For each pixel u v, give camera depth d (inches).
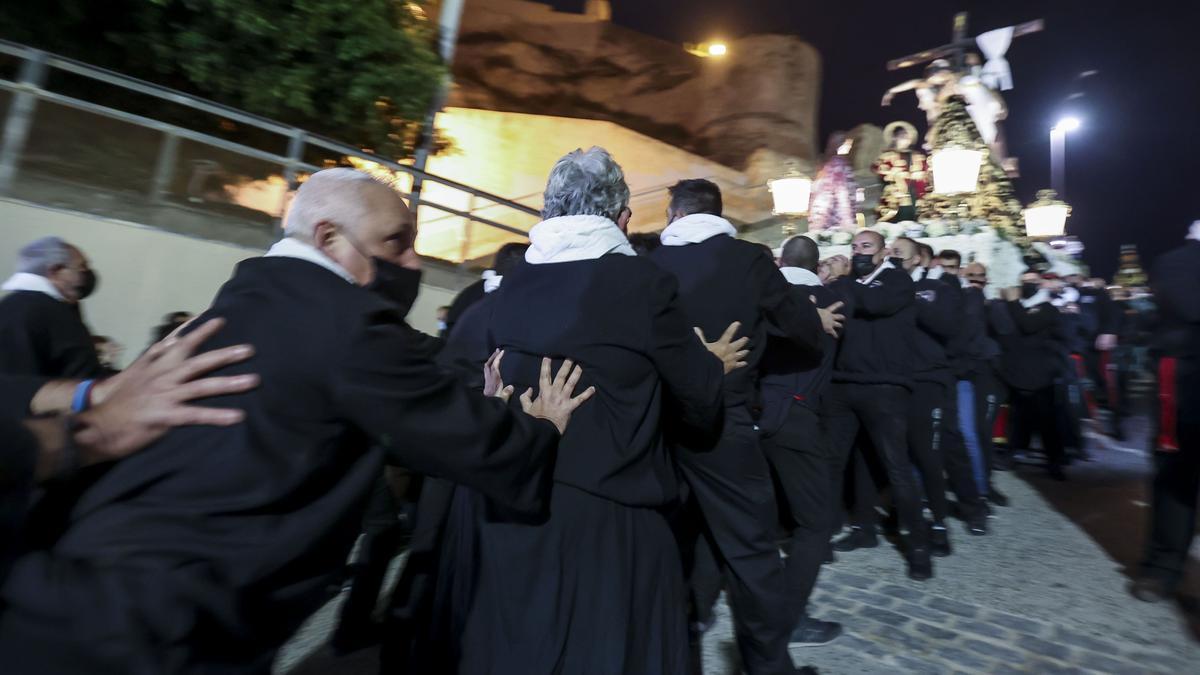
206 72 260.5
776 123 848.3
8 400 46.8
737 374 99.1
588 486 68.8
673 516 83.4
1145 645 128.4
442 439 52.4
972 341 217.8
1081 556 175.5
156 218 218.2
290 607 46.3
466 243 310.3
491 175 650.2
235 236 236.4
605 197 79.4
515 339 76.4
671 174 682.2
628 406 72.6
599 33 890.7
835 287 164.1
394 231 56.7
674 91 888.9
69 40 254.7
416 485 155.5
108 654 38.8
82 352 107.1
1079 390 284.5
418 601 83.5
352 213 54.7
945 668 120.0
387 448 50.9
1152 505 150.0
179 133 220.8
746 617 98.5
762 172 703.1
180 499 43.1
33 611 39.0
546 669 64.4
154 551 41.3
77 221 198.5
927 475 175.6
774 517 100.7
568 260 76.7
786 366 120.7
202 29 259.9
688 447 96.2
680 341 75.7
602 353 72.5
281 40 265.3
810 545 118.6
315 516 46.5
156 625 39.6
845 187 457.1
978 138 406.3
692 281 103.0
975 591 153.3
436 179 297.3
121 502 43.2
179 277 217.6
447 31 348.8
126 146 210.8
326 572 48.6
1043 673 118.4
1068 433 266.8
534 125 673.6
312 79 282.2
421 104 304.0
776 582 97.8
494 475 57.1
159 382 44.5
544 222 79.9
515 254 126.4
